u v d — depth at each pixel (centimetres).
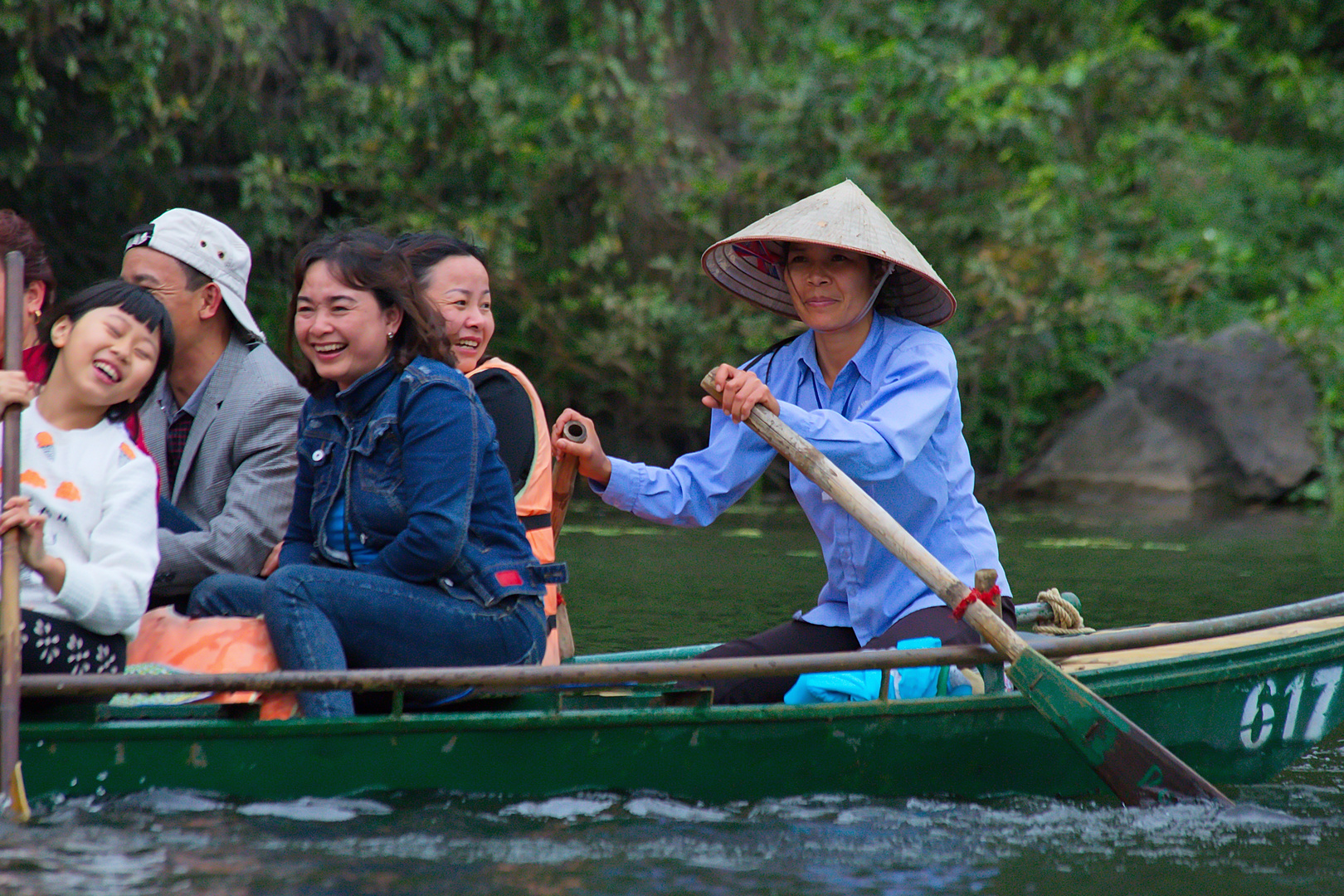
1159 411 4266
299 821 1066
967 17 4166
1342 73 5853
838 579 1380
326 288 1150
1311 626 1511
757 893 963
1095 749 1184
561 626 1362
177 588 1302
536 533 1332
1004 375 4291
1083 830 1141
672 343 4162
